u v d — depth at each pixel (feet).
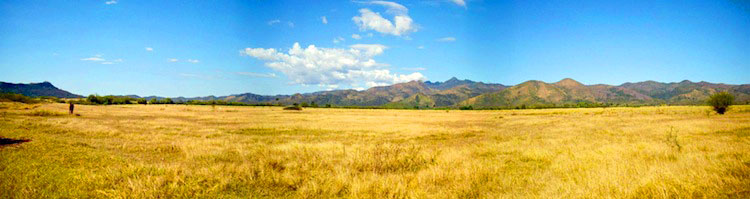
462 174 27.12
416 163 33.81
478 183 25.31
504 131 95.25
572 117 196.03
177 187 22.59
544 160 37.09
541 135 74.95
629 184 20.89
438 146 56.39
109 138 58.90
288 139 70.13
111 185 22.59
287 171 28.66
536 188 23.39
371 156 33.65
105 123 97.14
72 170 27.04
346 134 84.64
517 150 46.01
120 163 30.96
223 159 38.22
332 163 33.30
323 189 23.15
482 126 126.21
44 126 75.41
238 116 186.91
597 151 40.32
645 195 19.21
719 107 170.81
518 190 23.49
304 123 129.70
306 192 22.43
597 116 197.06
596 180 22.56
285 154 41.68
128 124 97.40
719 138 55.16
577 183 23.36
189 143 51.24
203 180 24.98
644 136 63.98
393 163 32.12
